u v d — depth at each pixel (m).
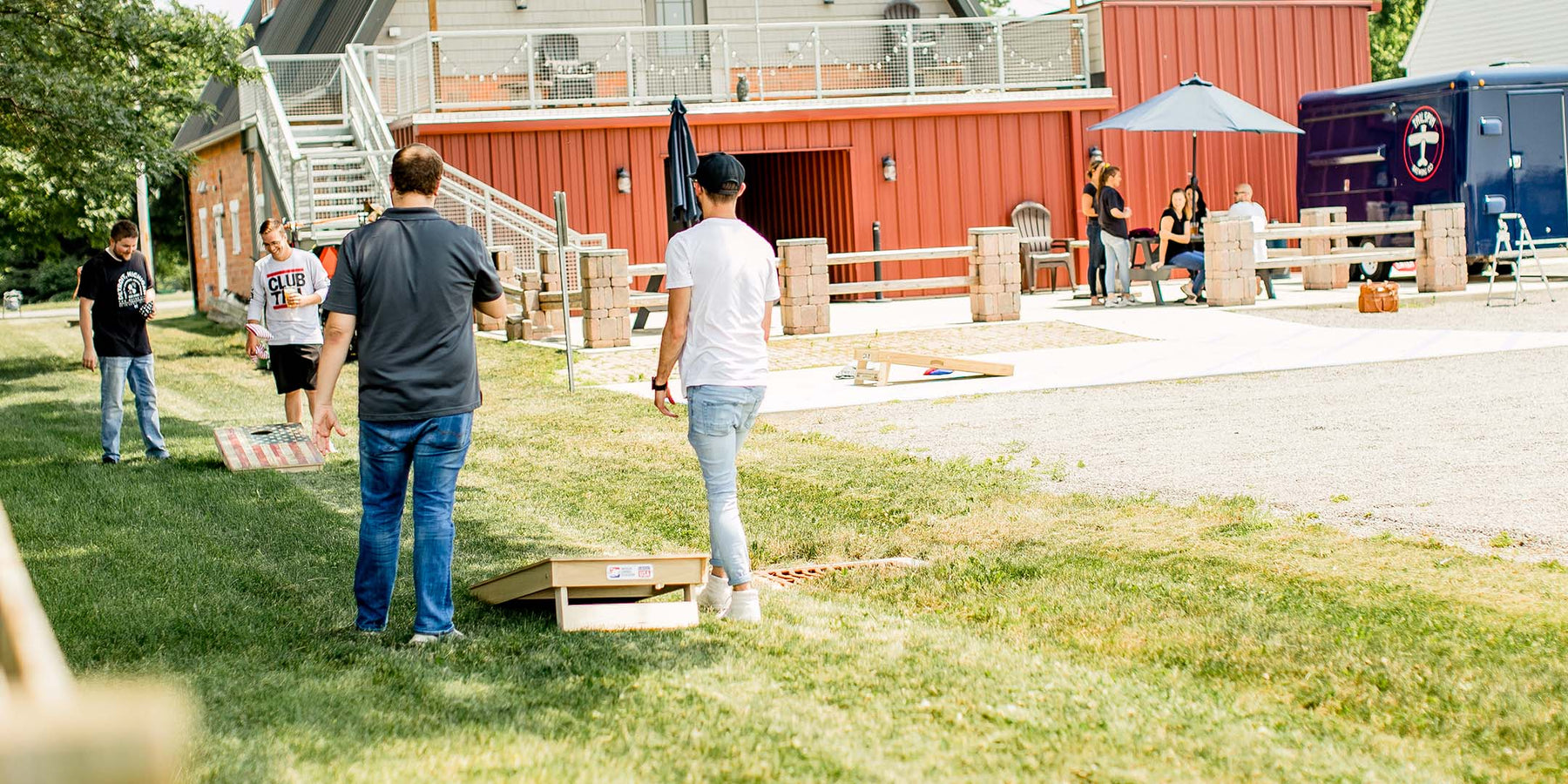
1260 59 24.48
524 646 4.87
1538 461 7.50
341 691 4.29
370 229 5.01
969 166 23.27
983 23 23.55
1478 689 4.11
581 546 6.88
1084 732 3.81
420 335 5.02
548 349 16.23
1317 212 19.61
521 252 20.89
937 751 3.64
